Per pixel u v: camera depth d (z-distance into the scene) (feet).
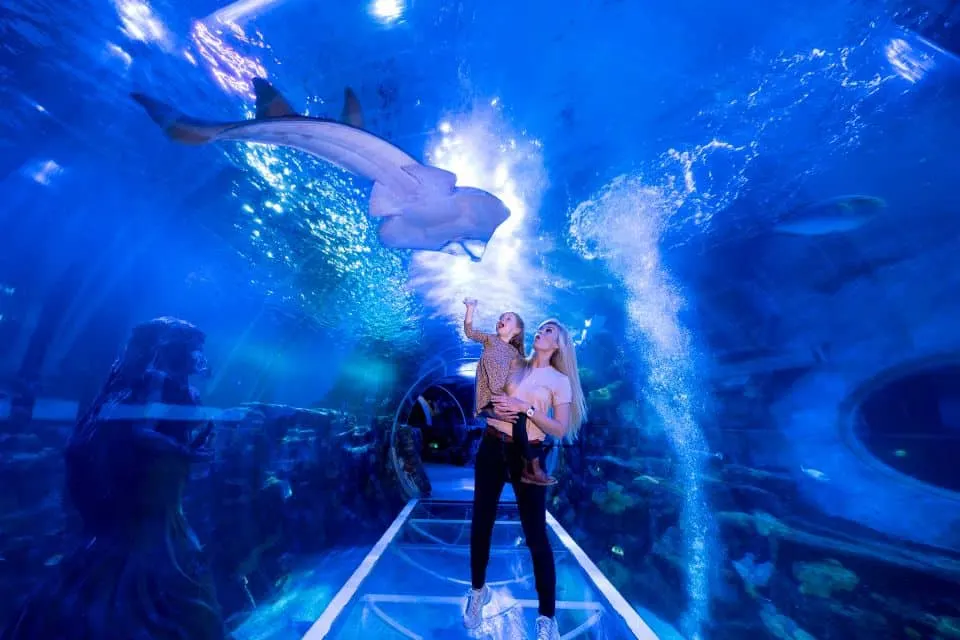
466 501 35.01
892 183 19.15
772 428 24.71
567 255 30.66
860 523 20.36
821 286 21.99
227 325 22.38
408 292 31.35
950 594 15.90
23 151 12.85
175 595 13.02
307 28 23.77
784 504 23.03
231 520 21.66
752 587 21.65
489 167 30.76
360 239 26.53
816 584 19.02
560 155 29.07
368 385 38.91
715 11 21.81
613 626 9.59
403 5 25.39
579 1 24.79
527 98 28.58
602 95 27.30
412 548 18.35
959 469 17.76
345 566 27.66
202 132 6.28
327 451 31.91
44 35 12.32
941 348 17.83
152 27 15.56
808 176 21.90
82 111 13.73
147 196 16.17
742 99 23.03
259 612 20.97
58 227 13.84
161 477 13.17
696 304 28.35
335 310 28.89
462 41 27.48
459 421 73.67
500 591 14.58
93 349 15.14
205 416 15.06
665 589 26.05
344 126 7.31
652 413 33.04
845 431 21.21
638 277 29.94
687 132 25.49
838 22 18.66
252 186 20.01
